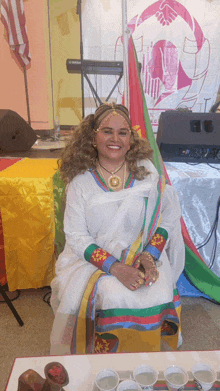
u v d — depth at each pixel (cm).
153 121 409
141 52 388
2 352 133
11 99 387
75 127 132
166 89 403
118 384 67
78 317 113
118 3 366
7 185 150
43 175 152
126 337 105
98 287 109
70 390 68
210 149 172
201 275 165
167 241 136
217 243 164
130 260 119
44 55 371
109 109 117
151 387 68
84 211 121
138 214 119
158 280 112
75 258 127
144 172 125
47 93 386
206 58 391
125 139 117
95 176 124
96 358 77
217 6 371
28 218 155
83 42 379
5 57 369
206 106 409
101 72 321
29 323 153
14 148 209
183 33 380
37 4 351
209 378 69
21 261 165
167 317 109
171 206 132
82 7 365
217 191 152
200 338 143
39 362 75
